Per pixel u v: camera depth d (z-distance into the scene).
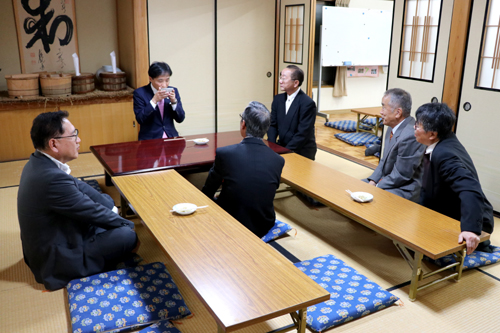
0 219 3.15
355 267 2.55
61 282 2.24
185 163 3.00
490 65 3.31
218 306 1.47
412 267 2.17
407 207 2.46
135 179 2.71
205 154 3.24
